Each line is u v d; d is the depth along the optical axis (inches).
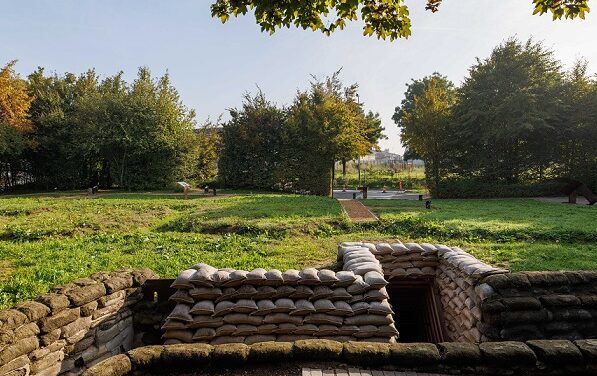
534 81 862.5
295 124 944.3
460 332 178.2
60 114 1021.2
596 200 653.3
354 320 152.9
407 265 222.7
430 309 221.1
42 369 123.0
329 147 922.1
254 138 970.7
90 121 957.2
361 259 186.1
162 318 173.3
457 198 897.5
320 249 311.4
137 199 665.0
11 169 1040.8
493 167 892.6
